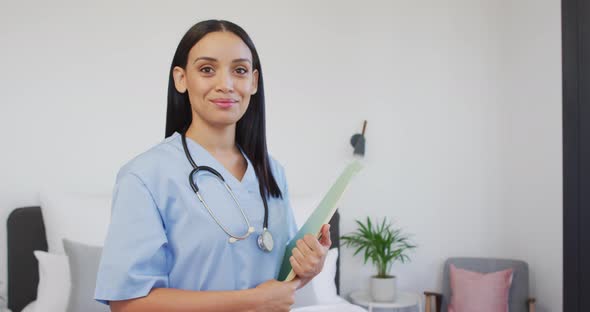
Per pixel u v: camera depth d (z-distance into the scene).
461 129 3.12
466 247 3.12
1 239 2.53
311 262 0.91
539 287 2.90
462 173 3.12
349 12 3.09
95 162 2.68
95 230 2.35
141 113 2.75
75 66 2.65
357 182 3.10
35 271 2.48
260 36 2.96
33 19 2.58
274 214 1.04
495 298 2.71
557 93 2.74
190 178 0.94
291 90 3.01
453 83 3.12
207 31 0.95
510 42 3.02
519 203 3.01
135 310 0.87
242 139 1.07
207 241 0.92
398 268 3.13
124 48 2.73
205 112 0.95
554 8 2.73
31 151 2.58
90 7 2.68
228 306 0.86
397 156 3.12
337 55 3.07
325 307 2.17
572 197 2.46
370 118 3.11
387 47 3.12
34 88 2.58
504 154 3.06
